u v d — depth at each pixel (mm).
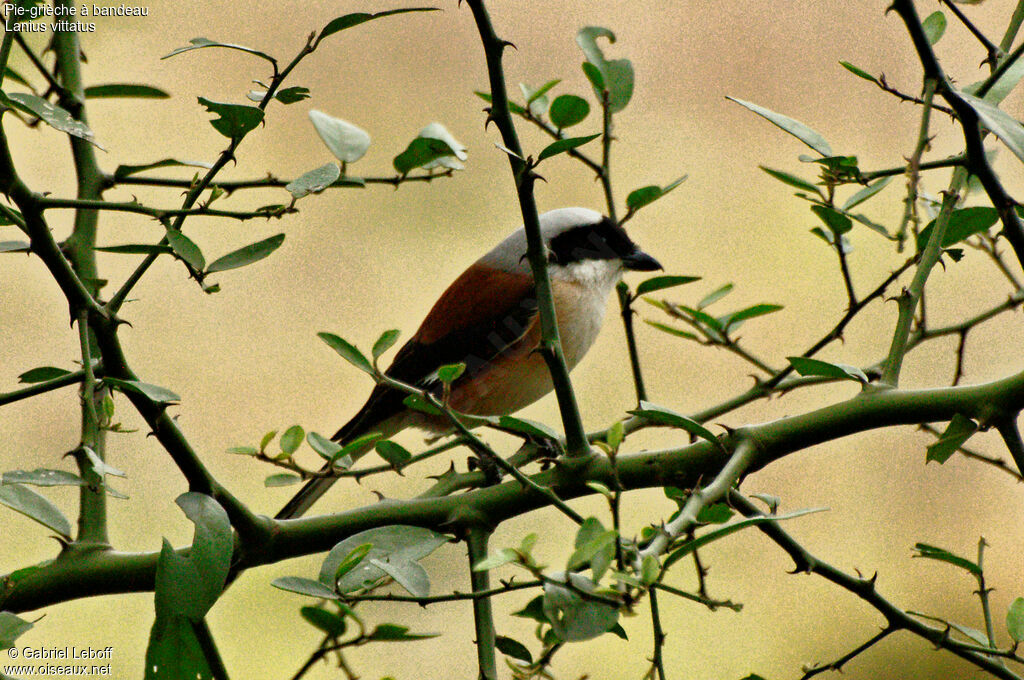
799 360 3818
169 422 3443
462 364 3305
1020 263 3516
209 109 3473
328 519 3824
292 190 3340
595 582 2803
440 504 3871
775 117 3680
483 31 3395
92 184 4469
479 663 3477
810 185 4055
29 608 3662
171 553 3033
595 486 3102
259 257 3430
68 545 3721
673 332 4738
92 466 3203
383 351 3387
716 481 3588
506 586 2904
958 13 3822
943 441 3795
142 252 3400
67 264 3234
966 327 4703
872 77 3475
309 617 2988
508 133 3510
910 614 3818
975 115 3348
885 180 4301
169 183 4574
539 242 3770
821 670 3861
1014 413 3754
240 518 3664
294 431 3615
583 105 4309
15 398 3346
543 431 3420
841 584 3830
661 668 3438
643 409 3529
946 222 3963
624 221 4508
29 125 4188
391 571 3082
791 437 3848
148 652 3027
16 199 3105
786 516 2912
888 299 4059
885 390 3869
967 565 3809
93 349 4344
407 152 3695
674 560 2922
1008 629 3689
